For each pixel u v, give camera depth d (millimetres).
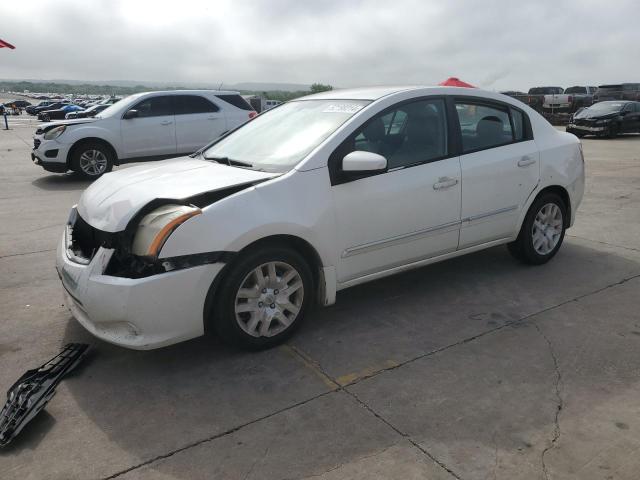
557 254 5543
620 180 10094
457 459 2561
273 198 3436
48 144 10531
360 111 3936
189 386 3213
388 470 2494
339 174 3695
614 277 4871
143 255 3133
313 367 3402
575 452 2594
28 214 7727
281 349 3631
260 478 2465
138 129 11156
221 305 3348
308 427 2816
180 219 3127
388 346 3656
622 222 6852
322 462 2557
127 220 3221
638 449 2609
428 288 4645
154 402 3061
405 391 3127
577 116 21453
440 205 4188
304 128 4094
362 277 3957
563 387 3143
